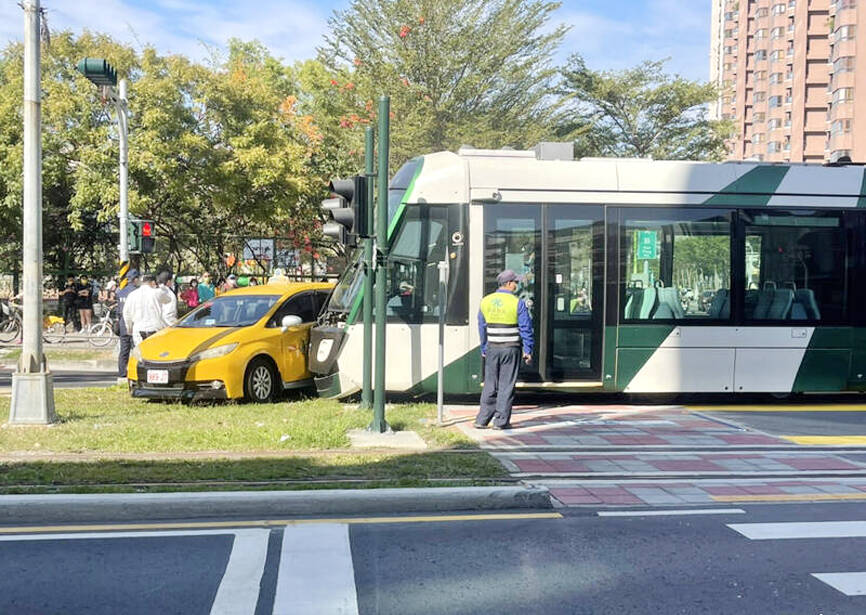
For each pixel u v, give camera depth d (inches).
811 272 453.1
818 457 315.6
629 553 204.8
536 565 195.5
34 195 356.5
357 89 984.9
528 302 426.3
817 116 3011.8
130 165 917.2
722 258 445.4
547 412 418.6
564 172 436.8
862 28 2476.6
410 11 956.6
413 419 378.3
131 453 296.4
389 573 189.0
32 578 183.9
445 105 956.0
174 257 1323.8
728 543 213.2
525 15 994.1
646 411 426.0
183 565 193.2
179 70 972.6
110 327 849.5
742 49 3917.3
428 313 425.4
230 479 258.1
